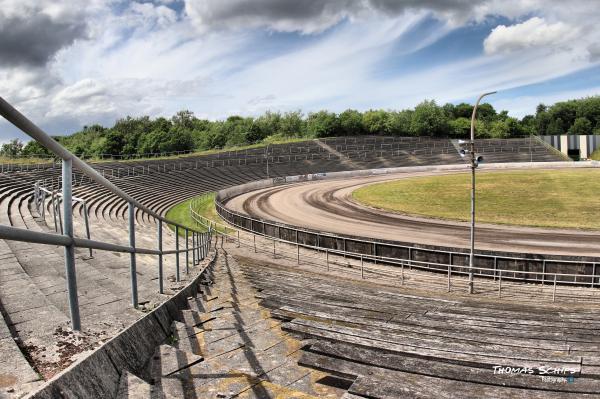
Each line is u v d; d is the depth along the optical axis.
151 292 6.46
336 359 5.23
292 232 26.16
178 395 3.66
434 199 42.50
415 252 20.39
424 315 9.40
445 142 99.12
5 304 4.38
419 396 4.31
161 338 4.91
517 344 7.03
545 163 71.12
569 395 4.57
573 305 14.15
